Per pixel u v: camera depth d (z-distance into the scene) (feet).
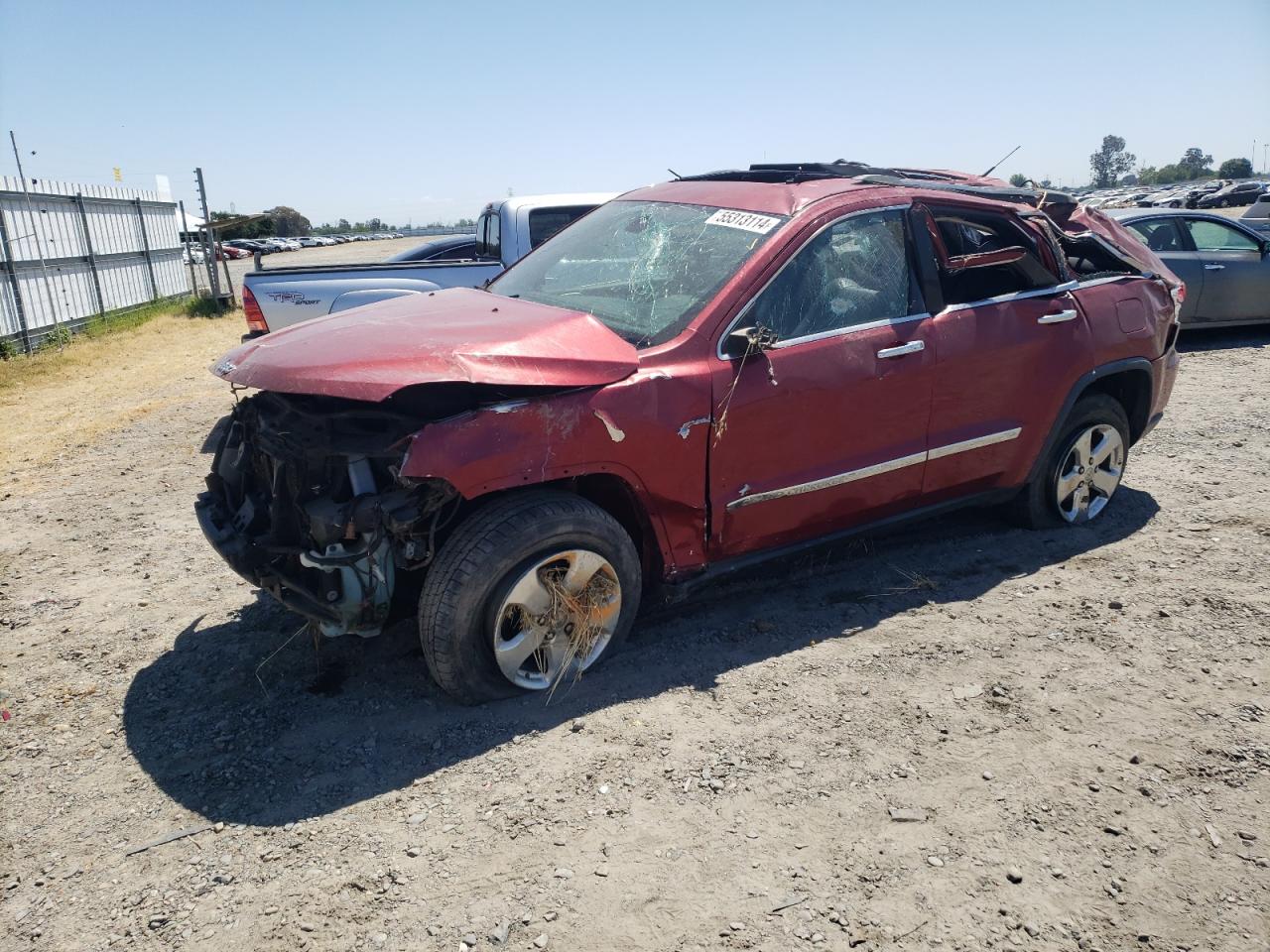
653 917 8.09
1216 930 8.02
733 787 9.80
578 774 10.02
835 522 13.73
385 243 234.17
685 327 12.07
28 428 29.66
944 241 14.94
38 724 11.34
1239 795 9.70
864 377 12.98
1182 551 15.74
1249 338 35.32
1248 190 159.63
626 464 11.33
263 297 24.09
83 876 8.73
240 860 8.87
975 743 10.59
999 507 17.28
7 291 50.90
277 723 11.19
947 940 7.88
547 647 11.53
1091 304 15.69
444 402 11.11
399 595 12.00
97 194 66.59
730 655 12.53
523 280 15.43
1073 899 8.34
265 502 12.25
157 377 40.09
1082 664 12.26
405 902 8.29
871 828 9.21
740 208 13.79
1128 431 17.19
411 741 10.70
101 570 16.28
